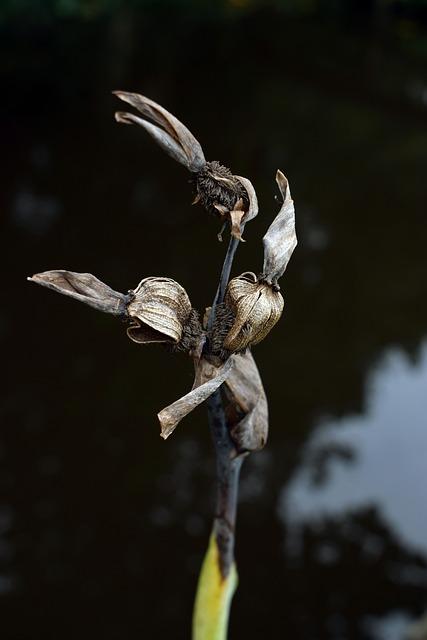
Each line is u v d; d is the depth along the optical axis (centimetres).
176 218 900
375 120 1184
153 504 567
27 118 1123
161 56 1427
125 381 670
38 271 784
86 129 1113
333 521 561
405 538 549
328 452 617
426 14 1561
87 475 586
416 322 759
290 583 518
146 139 1111
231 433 172
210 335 154
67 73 1291
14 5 1465
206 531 549
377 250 863
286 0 1808
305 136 1114
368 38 1555
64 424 625
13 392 650
